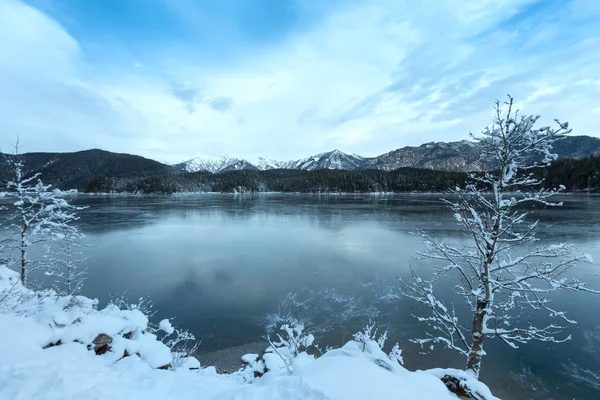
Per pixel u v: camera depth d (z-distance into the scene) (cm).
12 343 513
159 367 703
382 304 1722
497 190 817
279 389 429
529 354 1248
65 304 713
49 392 386
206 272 2361
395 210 6681
